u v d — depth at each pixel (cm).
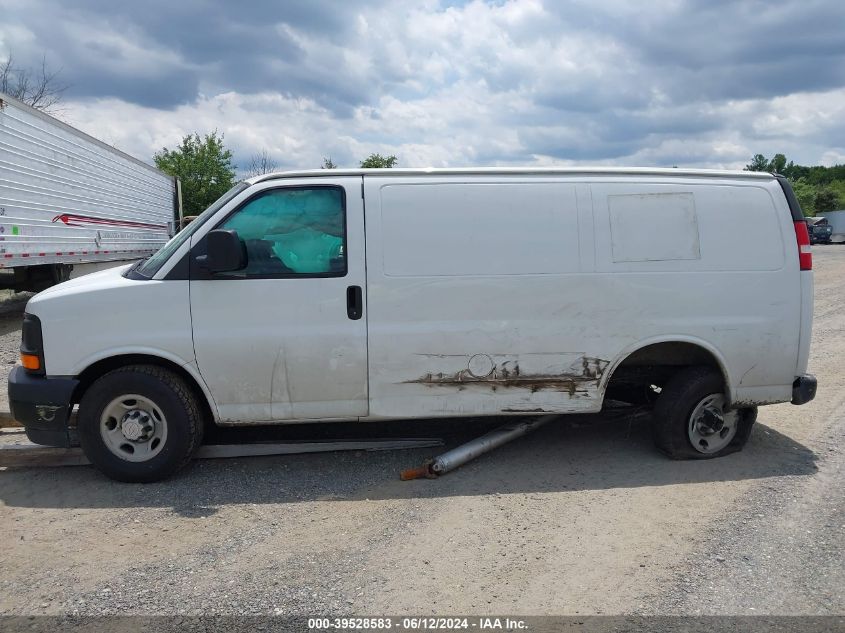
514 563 331
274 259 423
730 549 342
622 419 549
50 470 453
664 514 383
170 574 321
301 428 527
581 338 440
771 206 455
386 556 338
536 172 445
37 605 296
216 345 416
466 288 430
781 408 592
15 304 1420
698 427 461
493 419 546
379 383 430
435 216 430
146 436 422
